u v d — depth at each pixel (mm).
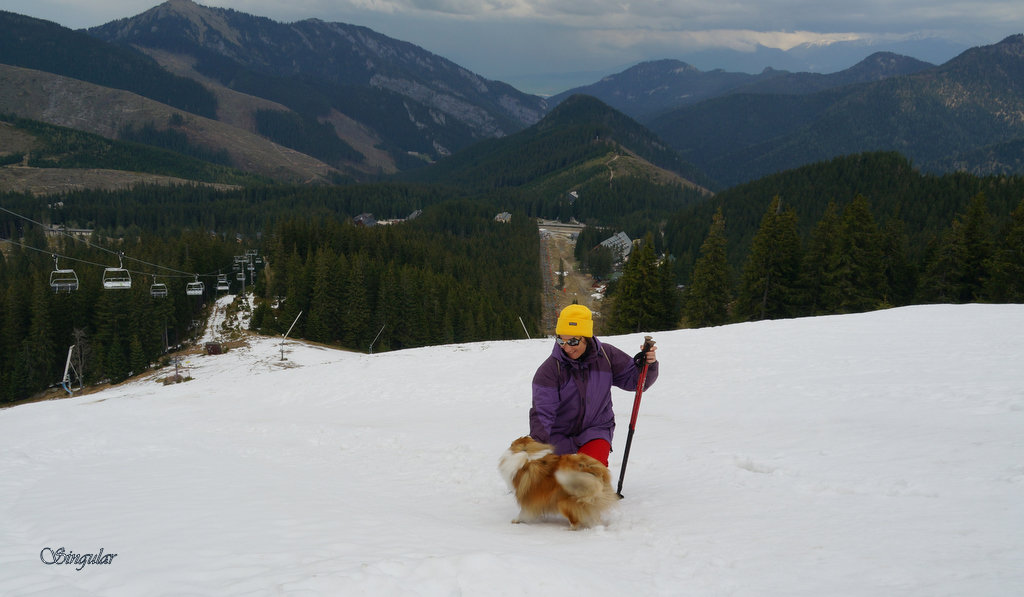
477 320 86250
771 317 57906
